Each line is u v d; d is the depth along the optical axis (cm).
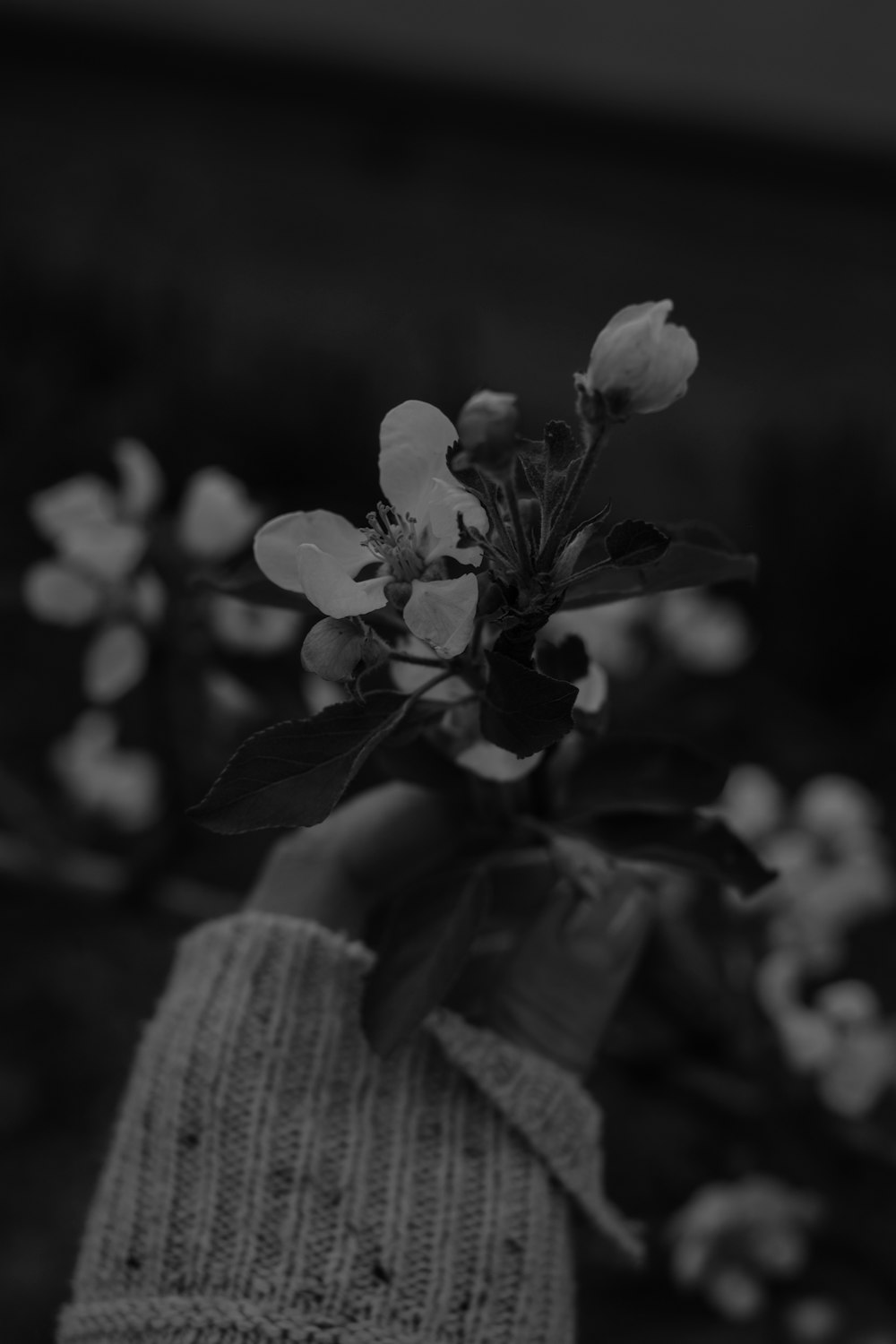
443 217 282
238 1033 50
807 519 163
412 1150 50
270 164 283
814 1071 75
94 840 83
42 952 119
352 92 290
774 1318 94
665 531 47
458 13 290
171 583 62
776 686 159
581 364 236
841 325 271
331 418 157
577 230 286
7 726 135
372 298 246
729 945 75
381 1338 47
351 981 51
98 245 235
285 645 65
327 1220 48
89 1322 48
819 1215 80
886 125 296
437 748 50
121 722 80
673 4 294
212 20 282
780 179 299
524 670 42
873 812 77
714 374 247
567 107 293
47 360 155
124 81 284
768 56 295
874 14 294
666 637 82
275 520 44
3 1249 99
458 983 54
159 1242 49
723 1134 83
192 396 155
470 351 189
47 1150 107
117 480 146
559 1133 51
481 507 43
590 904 51
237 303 233
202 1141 49
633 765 52
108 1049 113
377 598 43
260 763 43
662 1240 86
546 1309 49
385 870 56
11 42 279
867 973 125
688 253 285
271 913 55
